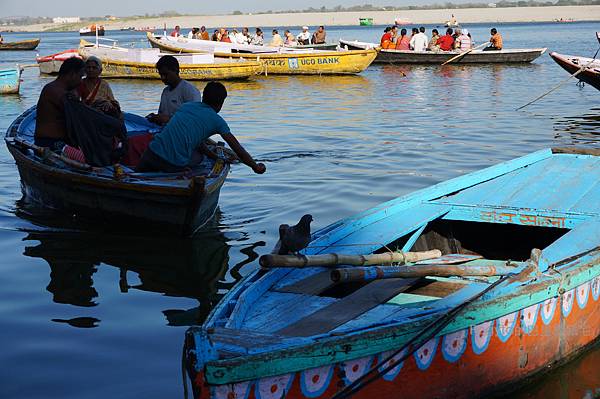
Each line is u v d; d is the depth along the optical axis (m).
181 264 7.26
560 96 21.55
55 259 7.41
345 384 4.20
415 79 27.47
